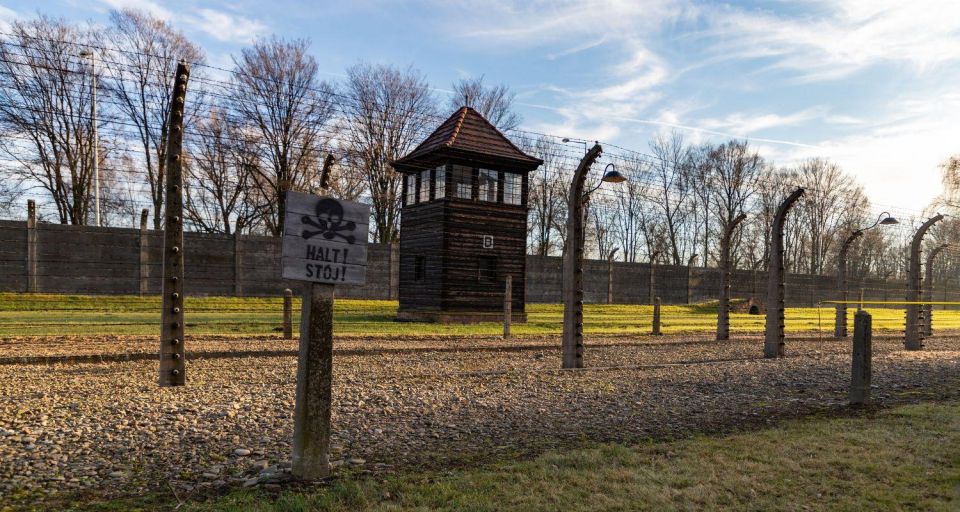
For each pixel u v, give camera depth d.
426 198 26.25
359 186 43.75
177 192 9.54
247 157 39.62
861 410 8.08
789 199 15.79
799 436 6.37
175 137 9.59
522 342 17.84
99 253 26.92
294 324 20.69
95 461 5.57
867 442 6.07
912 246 18.48
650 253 58.50
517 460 5.61
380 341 16.91
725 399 9.12
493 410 8.10
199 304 26.89
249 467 5.43
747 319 32.88
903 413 7.64
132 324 19.28
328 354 5.07
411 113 44.56
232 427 6.88
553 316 29.88
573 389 9.89
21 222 25.56
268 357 13.05
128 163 39.78
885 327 28.67
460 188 25.33
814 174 65.06
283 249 4.82
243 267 29.75
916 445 5.95
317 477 5.00
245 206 42.53
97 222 31.20
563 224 54.41
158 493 4.71
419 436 6.64
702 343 19.05
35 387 9.07
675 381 10.95
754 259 61.50
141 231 27.59
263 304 28.20
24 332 16.27
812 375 12.05
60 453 5.79
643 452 5.79
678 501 4.45
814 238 65.31
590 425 7.24
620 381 10.85
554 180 51.97
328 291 5.06
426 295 24.92
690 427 7.12
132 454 5.80
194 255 28.78
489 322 24.81
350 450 6.00
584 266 36.56
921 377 11.63
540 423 7.34
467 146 24.69
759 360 14.76
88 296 26.30
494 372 11.41
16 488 4.79
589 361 14.26
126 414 7.38
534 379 10.81
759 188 59.72
